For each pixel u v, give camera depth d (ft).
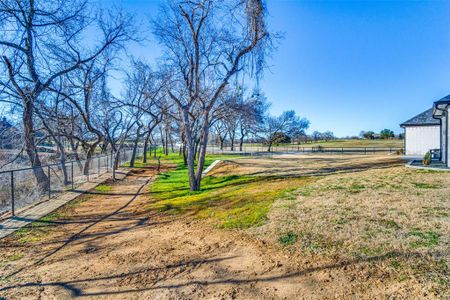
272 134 169.89
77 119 67.10
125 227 21.95
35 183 35.99
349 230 15.67
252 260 13.64
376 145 164.55
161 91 71.41
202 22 37.70
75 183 48.11
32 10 37.01
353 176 33.91
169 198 33.58
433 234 13.99
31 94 40.88
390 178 30.19
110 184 48.44
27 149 42.19
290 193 26.78
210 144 216.13
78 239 19.26
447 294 9.29
